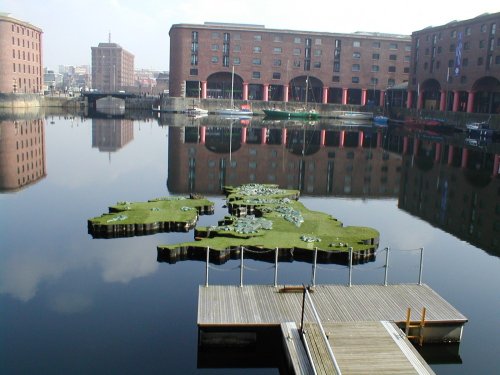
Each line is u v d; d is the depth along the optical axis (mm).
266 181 38750
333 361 11422
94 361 13500
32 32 136875
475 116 86562
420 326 14484
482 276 20219
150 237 23484
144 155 50344
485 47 88875
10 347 14086
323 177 41781
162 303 16828
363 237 23281
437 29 103750
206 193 33281
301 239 22484
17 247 21812
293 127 90500
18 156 47375
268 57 125875
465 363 13906
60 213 27453
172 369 13266
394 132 87812
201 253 21094
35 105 134000
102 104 193250
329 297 15898
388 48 129000
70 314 15969
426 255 22688
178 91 125625
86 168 42188
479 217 29984
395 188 38469
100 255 21031
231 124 92312
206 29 122875
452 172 46094
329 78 128625
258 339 14195
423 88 111125
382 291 16516
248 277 19141
